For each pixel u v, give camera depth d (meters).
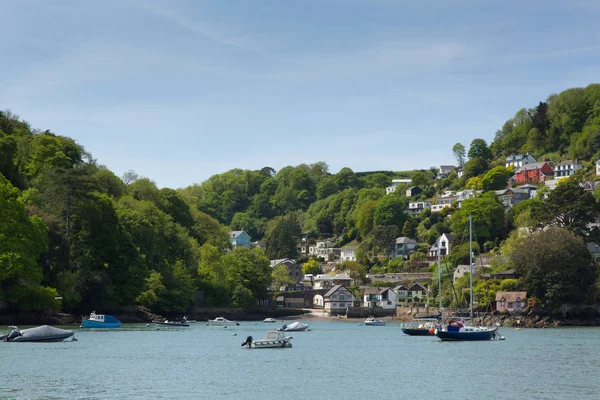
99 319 168.12
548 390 79.81
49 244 165.88
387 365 102.62
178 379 86.00
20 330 136.50
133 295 190.50
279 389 79.88
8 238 144.25
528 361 107.31
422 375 91.56
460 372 94.62
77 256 179.62
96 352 112.62
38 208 172.12
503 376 90.69
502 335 165.62
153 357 108.56
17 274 148.12
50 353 108.94
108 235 184.62
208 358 109.75
